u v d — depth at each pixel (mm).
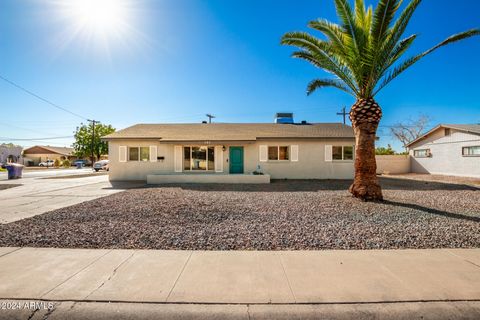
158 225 6051
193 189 12586
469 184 15211
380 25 7977
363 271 3656
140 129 19578
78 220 6488
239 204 8586
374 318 2688
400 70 8984
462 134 20859
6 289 3168
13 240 4949
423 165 25297
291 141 17469
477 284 3283
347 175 17328
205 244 4797
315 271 3668
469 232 5422
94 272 3627
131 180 17500
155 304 2900
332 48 9203
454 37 7957
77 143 53688
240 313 2762
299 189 12617
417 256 4184
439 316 2707
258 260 4059
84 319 2668
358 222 6270
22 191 12516
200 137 17141
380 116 9094
